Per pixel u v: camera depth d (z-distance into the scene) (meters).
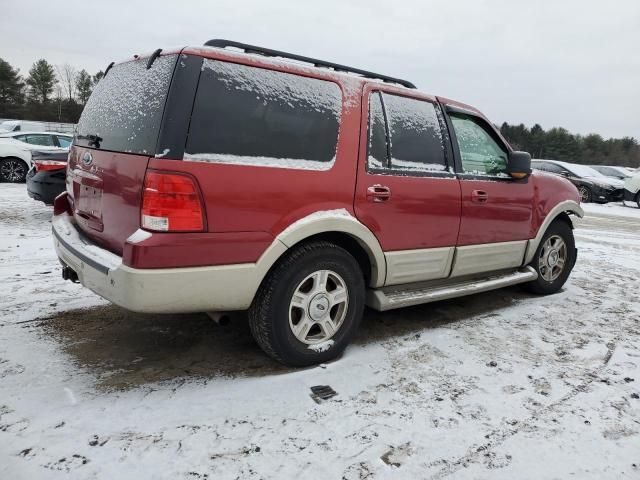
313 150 2.79
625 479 2.07
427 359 3.13
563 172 17.20
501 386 2.82
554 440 2.32
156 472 1.95
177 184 2.31
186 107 2.37
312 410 2.46
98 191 2.79
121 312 3.66
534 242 4.36
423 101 3.52
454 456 2.16
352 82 3.06
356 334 3.50
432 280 3.63
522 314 4.14
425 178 3.34
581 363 3.19
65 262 3.03
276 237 2.62
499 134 4.15
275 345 2.75
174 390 2.58
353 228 2.93
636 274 5.91
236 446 2.14
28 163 11.77
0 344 3.01
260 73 2.65
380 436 2.27
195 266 2.40
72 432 2.17
